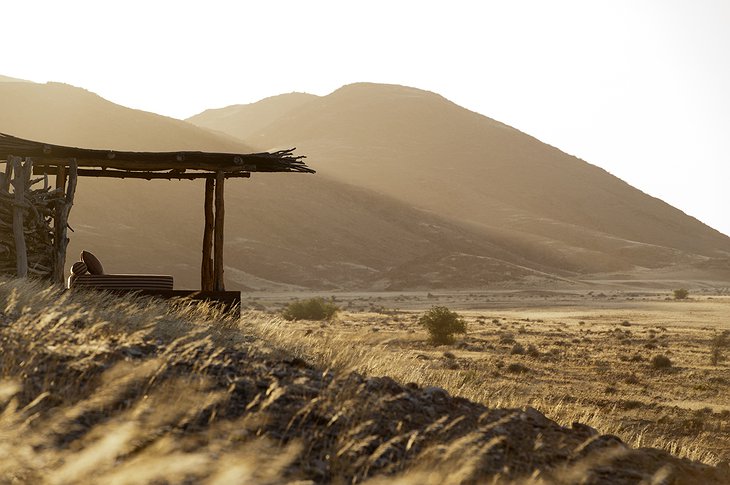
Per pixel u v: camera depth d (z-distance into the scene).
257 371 9.78
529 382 35.28
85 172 24.95
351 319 92.19
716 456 18.59
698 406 30.75
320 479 6.30
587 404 28.84
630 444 10.42
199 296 20.72
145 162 23.08
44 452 5.09
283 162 23.42
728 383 38.62
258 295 185.62
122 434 5.00
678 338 68.00
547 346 58.66
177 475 4.76
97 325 10.38
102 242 198.88
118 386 6.77
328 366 12.38
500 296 181.88
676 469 9.10
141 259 196.62
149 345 10.40
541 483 6.84
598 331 77.75
